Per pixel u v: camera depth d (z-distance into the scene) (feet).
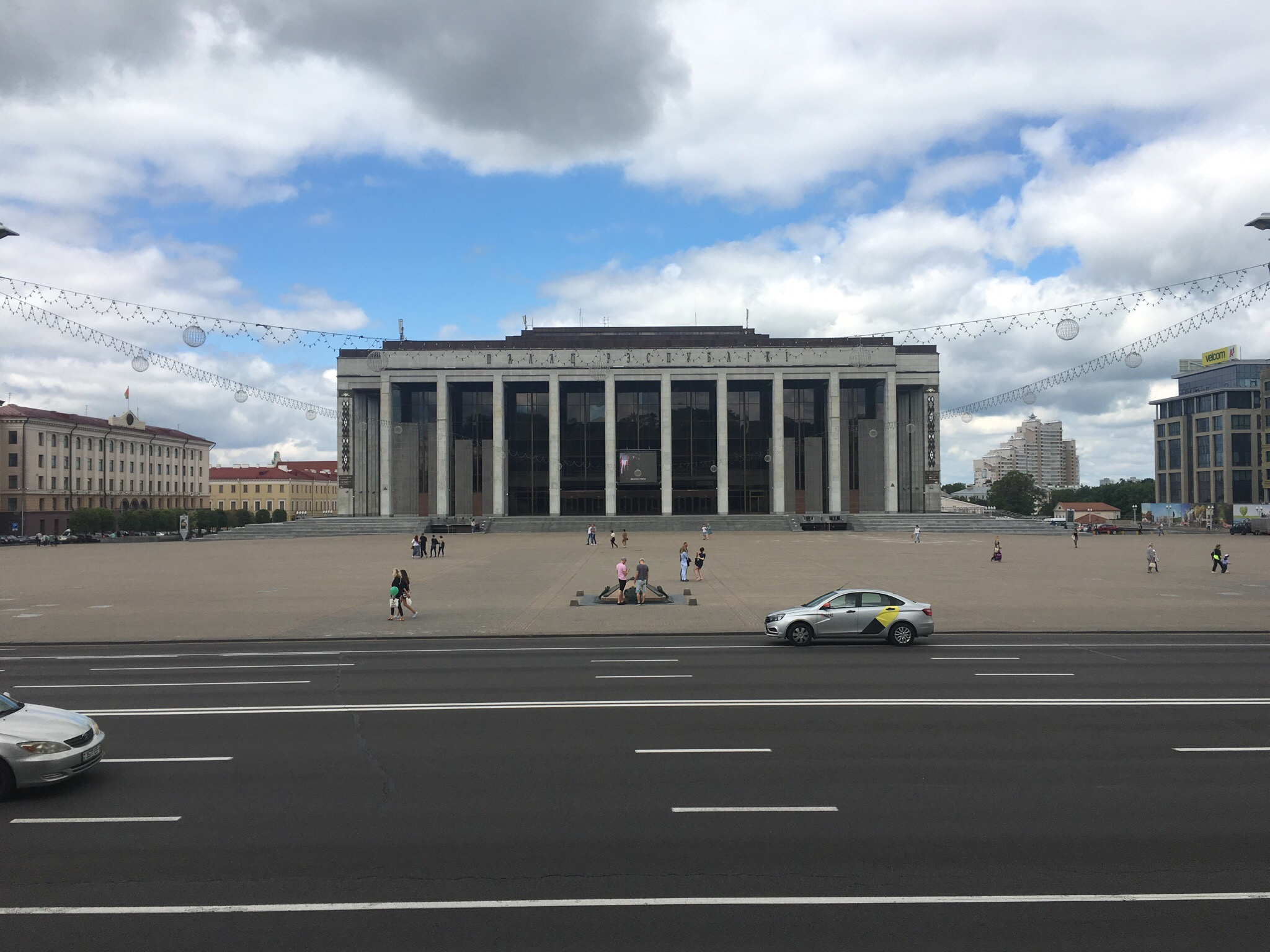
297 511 533.96
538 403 312.50
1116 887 25.04
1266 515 350.84
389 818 30.89
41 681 57.67
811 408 312.09
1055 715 46.24
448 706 49.03
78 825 30.32
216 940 22.04
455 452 313.12
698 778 35.37
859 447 310.86
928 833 29.25
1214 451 422.82
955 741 41.01
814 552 177.47
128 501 427.74
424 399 316.19
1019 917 23.17
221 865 26.76
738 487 309.01
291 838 28.99
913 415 317.83
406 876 25.89
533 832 29.45
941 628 82.12
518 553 180.96
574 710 47.93
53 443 377.30
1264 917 23.18
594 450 308.40
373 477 322.14
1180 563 156.25
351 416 315.58
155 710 48.21
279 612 94.99
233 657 68.18
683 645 73.92
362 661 65.92
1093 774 35.88
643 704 49.32
